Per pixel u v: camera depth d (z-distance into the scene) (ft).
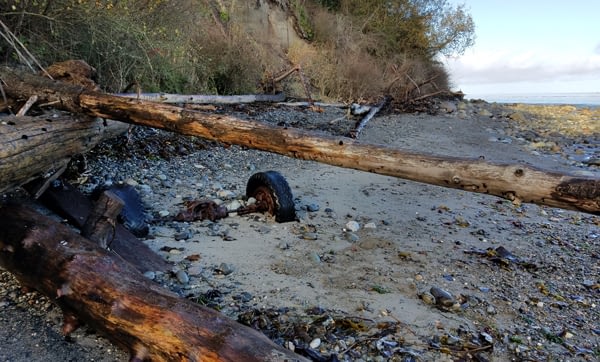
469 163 8.61
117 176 18.33
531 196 7.84
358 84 54.29
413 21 71.72
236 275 11.48
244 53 41.42
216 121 11.60
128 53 24.35
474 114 55.36
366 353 8.64
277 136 10.83
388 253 13.71
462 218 17.70
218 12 43.47
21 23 19.20
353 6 70.49
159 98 26.99
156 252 12.46
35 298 9.57
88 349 8.16
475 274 12.69
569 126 50.26
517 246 15.42
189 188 18.45
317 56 55.16
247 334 6.36
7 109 13.37
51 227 9.35
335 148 10.16
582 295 11.97
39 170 11.71
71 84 13.43
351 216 16.97
